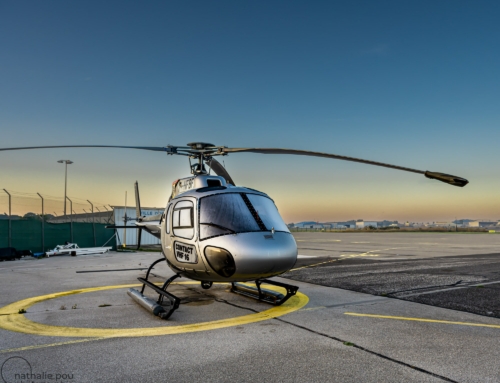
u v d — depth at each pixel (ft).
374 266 40.04
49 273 39.88
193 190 20.58
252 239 17.67
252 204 19.56
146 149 21.80
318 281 29.99
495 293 24.18
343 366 11.79
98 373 11.36
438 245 78.79
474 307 20.24
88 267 46.09
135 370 11.58
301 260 47.26
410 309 19.86
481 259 46.96
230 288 26.53
